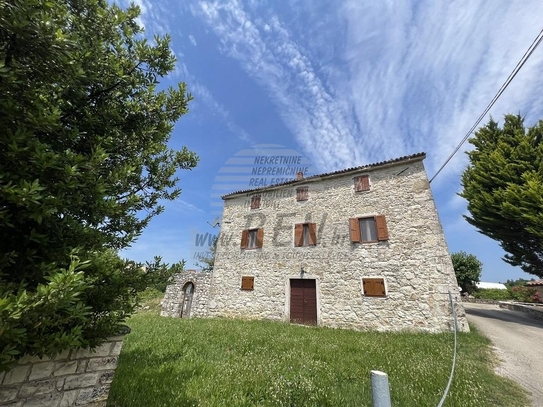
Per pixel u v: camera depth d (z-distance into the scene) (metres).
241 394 3.22
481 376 4.00
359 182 10.96
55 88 2.10
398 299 8.69
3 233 1.82
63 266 1.92
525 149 10.02
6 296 1.40
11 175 1.62
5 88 1.60
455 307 7.82
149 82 3.06
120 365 4.04
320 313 9.76
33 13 1.49
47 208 1.63
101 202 2.12
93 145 2.30
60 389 2.29
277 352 5.13
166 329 7.11
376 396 1.67
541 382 3.91
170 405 2.87
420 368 4.21
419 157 9.84
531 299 19.55
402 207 9.67
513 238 10.92
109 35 2.58
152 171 3.37
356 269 9.71
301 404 3.06
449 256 8.38
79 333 1.86
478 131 12.45
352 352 5.34
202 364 4.23
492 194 10.91
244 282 11.86
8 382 2.00
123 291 2.48
